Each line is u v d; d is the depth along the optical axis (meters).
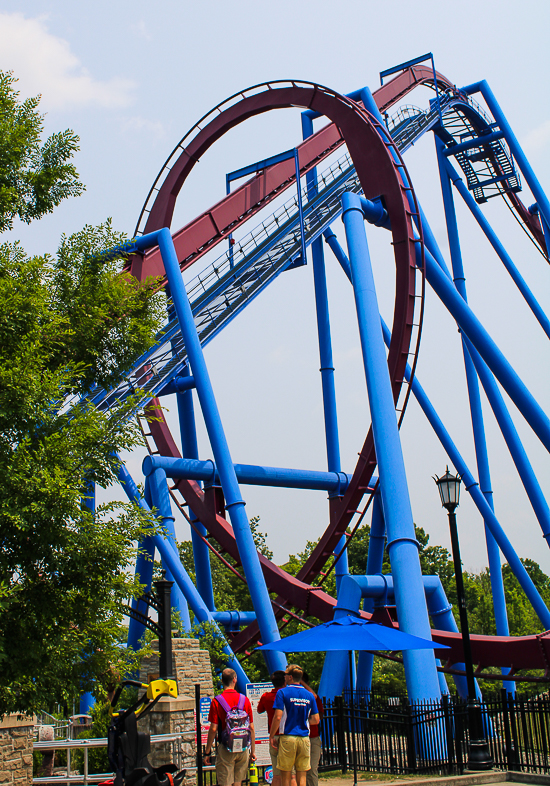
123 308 11.79
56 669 9.05
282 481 26.52
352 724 14.42
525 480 27.23
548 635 20.72
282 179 32.06
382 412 19.17
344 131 25.92
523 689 44.06
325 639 12.65
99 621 9.61
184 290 22.02
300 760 9.09
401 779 12.76
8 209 11.20
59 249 11.66
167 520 23.91
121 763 9.21
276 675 9.95
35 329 9.90
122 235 11.93
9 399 8.96
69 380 10.20
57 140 11.74
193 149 31.55
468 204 36.06
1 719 9.33
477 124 39.06
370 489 26.33
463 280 35.00
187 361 24.91
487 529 31.03
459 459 29.19
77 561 9.06
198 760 10.48
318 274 31.38
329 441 29.62
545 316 33.59
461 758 13.69
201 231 28.52
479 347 24.23
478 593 61.72
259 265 27.89
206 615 22.27
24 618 8.97
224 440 20.59
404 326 24.33
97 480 10.02
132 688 16.03
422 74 39.81
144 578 24.84
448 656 22.66
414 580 17.42
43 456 8.88
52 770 14.57
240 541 19.83
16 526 8.64
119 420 10.52
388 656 26.97
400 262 24.45
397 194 24.23
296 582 26.53
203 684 15.77
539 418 22.91
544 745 12.97
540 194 32.34
